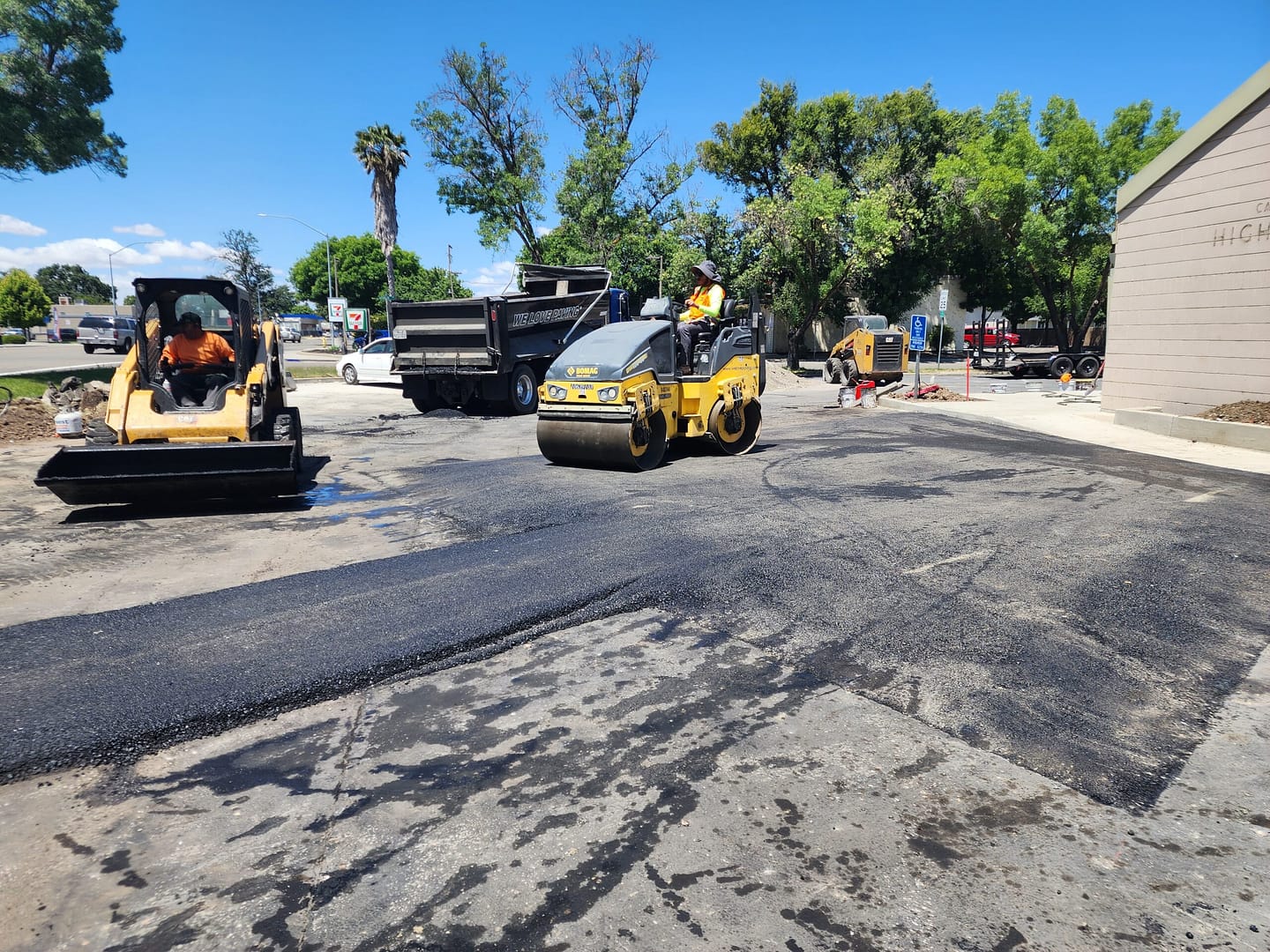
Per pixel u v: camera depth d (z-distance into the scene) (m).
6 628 4.03
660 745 2.93
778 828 2.44
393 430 12.72
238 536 6.04
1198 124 12.23
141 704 3.20
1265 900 2.13
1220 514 6.37
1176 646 3.80
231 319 7.82
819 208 27.67
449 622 4.06
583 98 30.17
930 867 2.26
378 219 41.09
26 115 15.66
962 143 35.44
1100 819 2.49
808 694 3.32
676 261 29.86
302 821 2.49
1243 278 11.80
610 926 2.03
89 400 13.32
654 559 5.08
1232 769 2.78
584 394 8.06
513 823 2.46
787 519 6.12
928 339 47.09
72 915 2.08
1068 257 30.33
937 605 4.29
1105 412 14.39
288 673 3.47
